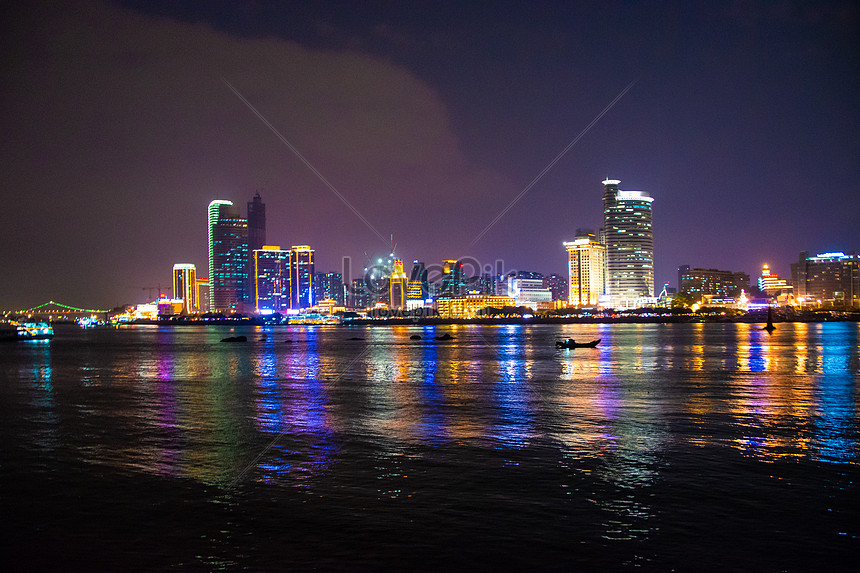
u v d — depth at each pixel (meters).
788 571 15.68
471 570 15.85
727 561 16.22
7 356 109.62
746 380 58.34
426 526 18.67
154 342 180.62
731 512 19.59
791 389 50.88
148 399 47.84
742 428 33.28
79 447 29.64
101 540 17.91
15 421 37.38
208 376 68.44
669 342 144.00
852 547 16.97
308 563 16.28
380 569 15.93
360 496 21.52
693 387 52.97
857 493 21.38
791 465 25.16
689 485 22.41
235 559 16.56
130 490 22.45
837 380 57.69
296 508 20.34
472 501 20.86
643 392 49.84
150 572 15.91
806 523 18.64
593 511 19.80
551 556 16.59
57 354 116.44
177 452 28.44
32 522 19.34
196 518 19.53
